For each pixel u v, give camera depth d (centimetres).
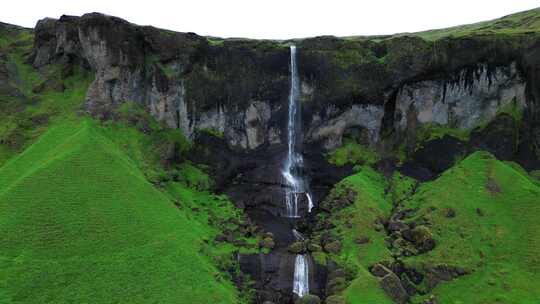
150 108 9169
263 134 9544
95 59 8850
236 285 6800
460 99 9312
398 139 9638
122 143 8356
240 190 9244
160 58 9175
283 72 9444
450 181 8438
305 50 9425
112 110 8731
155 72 9112
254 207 9062
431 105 9450
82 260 5938
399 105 9600
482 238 7306
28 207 6372
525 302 6278
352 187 8631
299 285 7244
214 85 9331
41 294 5459
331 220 8175
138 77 9062
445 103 9400
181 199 8150
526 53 8788
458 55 8981
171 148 8869
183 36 9175
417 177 9238
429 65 9088
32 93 9138
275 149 9581
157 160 8594
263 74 9425
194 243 6856
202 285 6119
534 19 11525
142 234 6556
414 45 9138
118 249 6219
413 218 7850
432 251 7200
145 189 7381
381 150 9675
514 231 7362
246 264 7212
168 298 5784
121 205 6850
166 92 9169
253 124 9475
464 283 6738
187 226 7175
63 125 8312
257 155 9525
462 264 6938
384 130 9800
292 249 7488
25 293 5419
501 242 7225
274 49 9375
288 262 7362
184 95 9231
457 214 7688
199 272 6316
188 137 9306
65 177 6912
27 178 6775
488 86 9119
